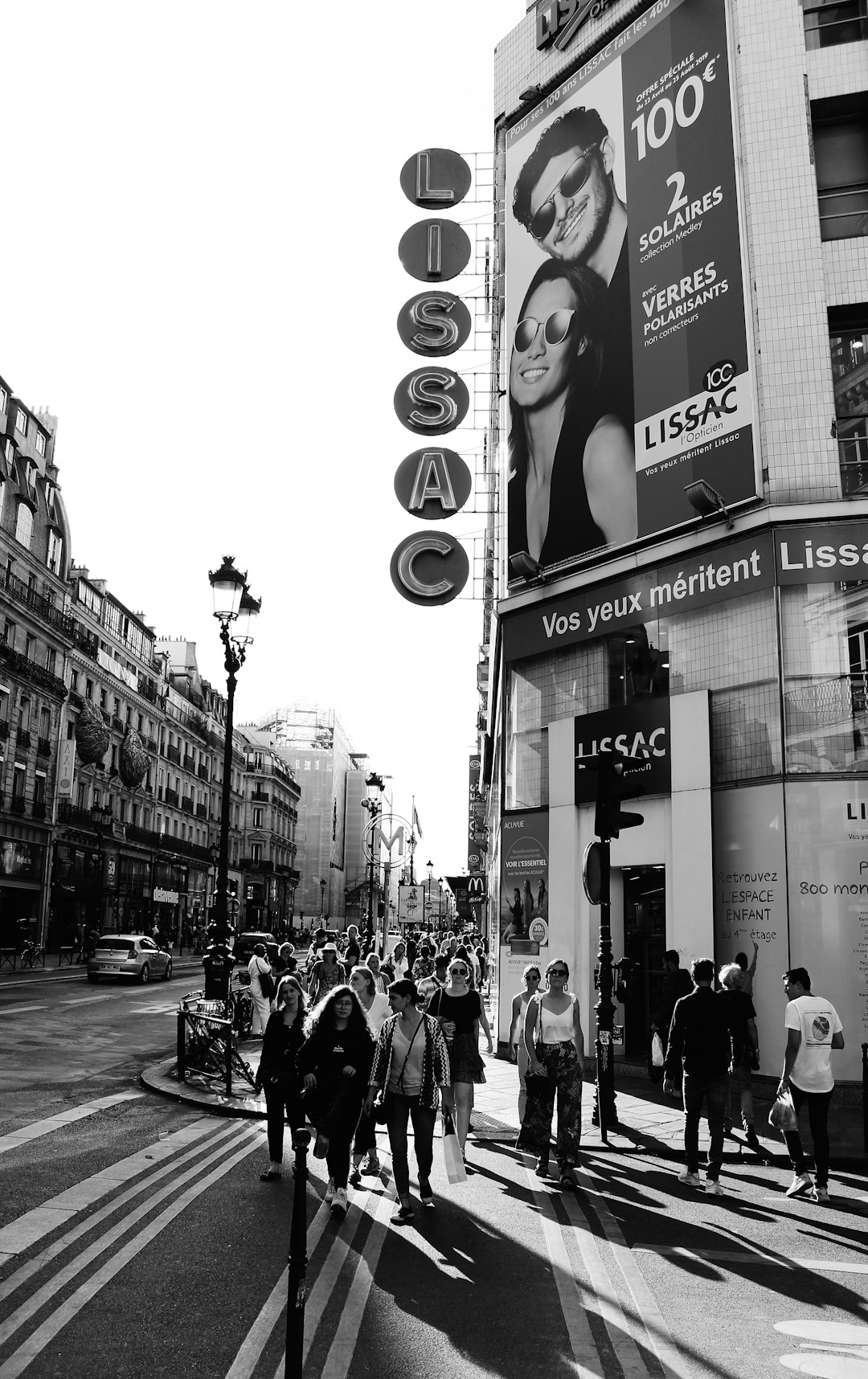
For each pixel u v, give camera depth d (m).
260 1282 5.42
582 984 15.11
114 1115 10.32
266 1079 7.83
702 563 14.34
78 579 49.88
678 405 14.94
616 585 15.73
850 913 12.14
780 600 13.20
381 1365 4.40
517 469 17.94
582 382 16.69
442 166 20.06
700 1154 9.15
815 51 14.53
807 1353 4.68
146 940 32.69
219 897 15.84
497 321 22.48
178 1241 6.07
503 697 19.41
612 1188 7.91
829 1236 6.65
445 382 19.17
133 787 56.38
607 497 15.95
